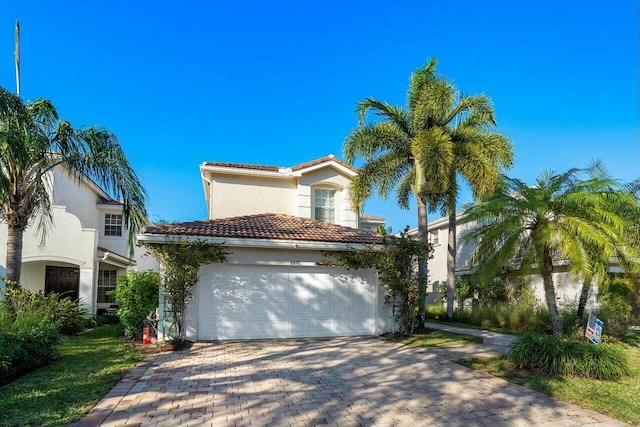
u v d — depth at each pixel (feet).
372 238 49.90
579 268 33.78
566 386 25.21
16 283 39.01
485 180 49.73
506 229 35.88
